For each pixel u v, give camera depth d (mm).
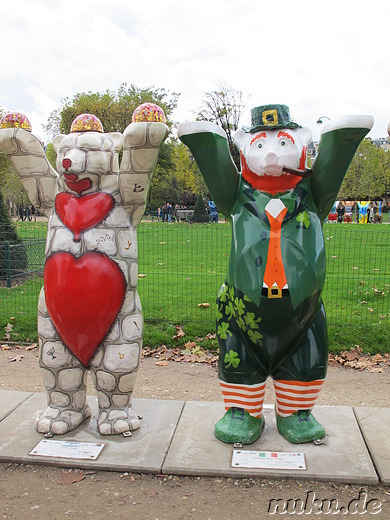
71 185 3250
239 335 3258
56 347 3346
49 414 3439
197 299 7066
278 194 3064
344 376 4914
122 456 3125
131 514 2674
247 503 2764
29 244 9180
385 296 7363
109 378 3324
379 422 3586
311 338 3215
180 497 2814
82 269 3160
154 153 3135
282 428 3328
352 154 2918
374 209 26297
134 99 27281
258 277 2986
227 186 3170
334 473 2951
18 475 3014
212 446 3246
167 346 5633
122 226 3289
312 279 2992
